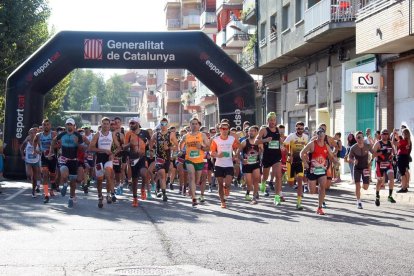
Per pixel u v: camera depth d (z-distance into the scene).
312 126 37.31
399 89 28.31
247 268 8.78
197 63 29.73
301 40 34.38
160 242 11.05
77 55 29.33
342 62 32.88
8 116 29.44
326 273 8.50
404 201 20.64
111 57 29.38
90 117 89.00
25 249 10.20
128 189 24.17
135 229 12.70
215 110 65.19
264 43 41.69
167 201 19.31
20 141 29.25
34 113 29.48
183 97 79.12
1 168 21.92
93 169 25.19
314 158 16.12
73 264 8.98
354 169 17.83
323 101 35.50
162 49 29.47
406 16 23.95
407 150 22.17
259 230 12.84
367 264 9.20
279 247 10.66
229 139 17.64
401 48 26.66
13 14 40.84
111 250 10.19
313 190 16.22
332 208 17.66
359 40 27.97
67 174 17.11
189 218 14.79
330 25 29.83
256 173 18.62
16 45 41.62
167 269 8.66
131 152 17.55
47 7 42.62
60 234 11.91
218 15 60.38
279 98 44.41
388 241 11.50
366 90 28.83
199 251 10.16
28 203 18.19
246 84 30.05
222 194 17.55
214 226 13.39
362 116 32.28
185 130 27.06
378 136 26.53
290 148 17.88
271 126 18.42
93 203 18.33
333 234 12.38
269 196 21.41
